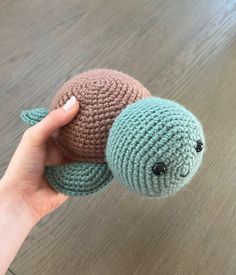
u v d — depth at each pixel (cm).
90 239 41
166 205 43
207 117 47
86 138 24
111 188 43
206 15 55
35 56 52
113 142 21
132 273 40
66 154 27
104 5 56
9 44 53
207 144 46
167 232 41
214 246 41
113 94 24
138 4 56
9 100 49
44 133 26
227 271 40
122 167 21
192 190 43
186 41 53
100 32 54
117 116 22
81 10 56
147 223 42
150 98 22
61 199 33
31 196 31
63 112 24
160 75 50
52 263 40
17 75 51
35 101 49
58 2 56
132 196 43
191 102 48
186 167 20
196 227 42
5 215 29
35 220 32
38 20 55
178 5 56
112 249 41
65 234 42
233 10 55
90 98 24
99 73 26
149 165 20
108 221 42
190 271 40
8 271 40
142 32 54
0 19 55
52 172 26
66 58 52
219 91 49
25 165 29
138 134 20
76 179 25
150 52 52
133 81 25
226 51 52
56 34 54
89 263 40
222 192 43
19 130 47
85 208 43
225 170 44
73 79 26
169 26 54
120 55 52
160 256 40
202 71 51
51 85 50
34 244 41
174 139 20
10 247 29
